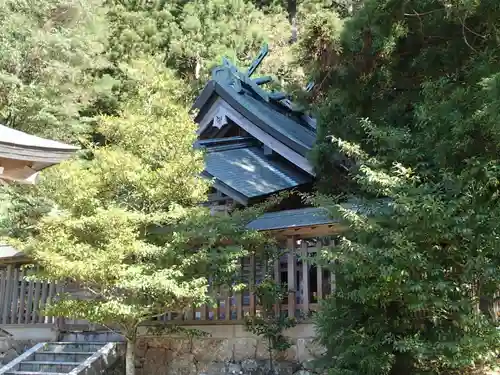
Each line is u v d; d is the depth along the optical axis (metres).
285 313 7.38
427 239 4.95
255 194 8.88
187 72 20.89
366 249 5.02
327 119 8.39
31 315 9.14
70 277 6.16
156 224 6.62
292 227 7.21
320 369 6.57
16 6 14.80
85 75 16.41
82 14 17.20
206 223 6.41
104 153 6.51
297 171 10.73
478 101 5.69
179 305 6.42
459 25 7.29
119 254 5.79
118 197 6.74
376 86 8.05
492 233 4.62
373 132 6.25
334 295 5.86
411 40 7.82
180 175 6.55
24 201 10.58
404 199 4.80
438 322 5.12
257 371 7.16
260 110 11.48
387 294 5.07
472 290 5.05
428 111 6.20
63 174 6.36
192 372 7.62
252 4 23.53
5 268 9.52
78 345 8.29
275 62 20.06
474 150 5.54
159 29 20.66
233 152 11.06
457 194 5.01
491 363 4.98
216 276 6.48
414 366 5.39
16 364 7.91
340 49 8.01
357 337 5.34
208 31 21.16
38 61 14.63
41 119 13.83
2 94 13.77
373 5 7.68
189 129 6.86
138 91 7.76
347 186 8.23
